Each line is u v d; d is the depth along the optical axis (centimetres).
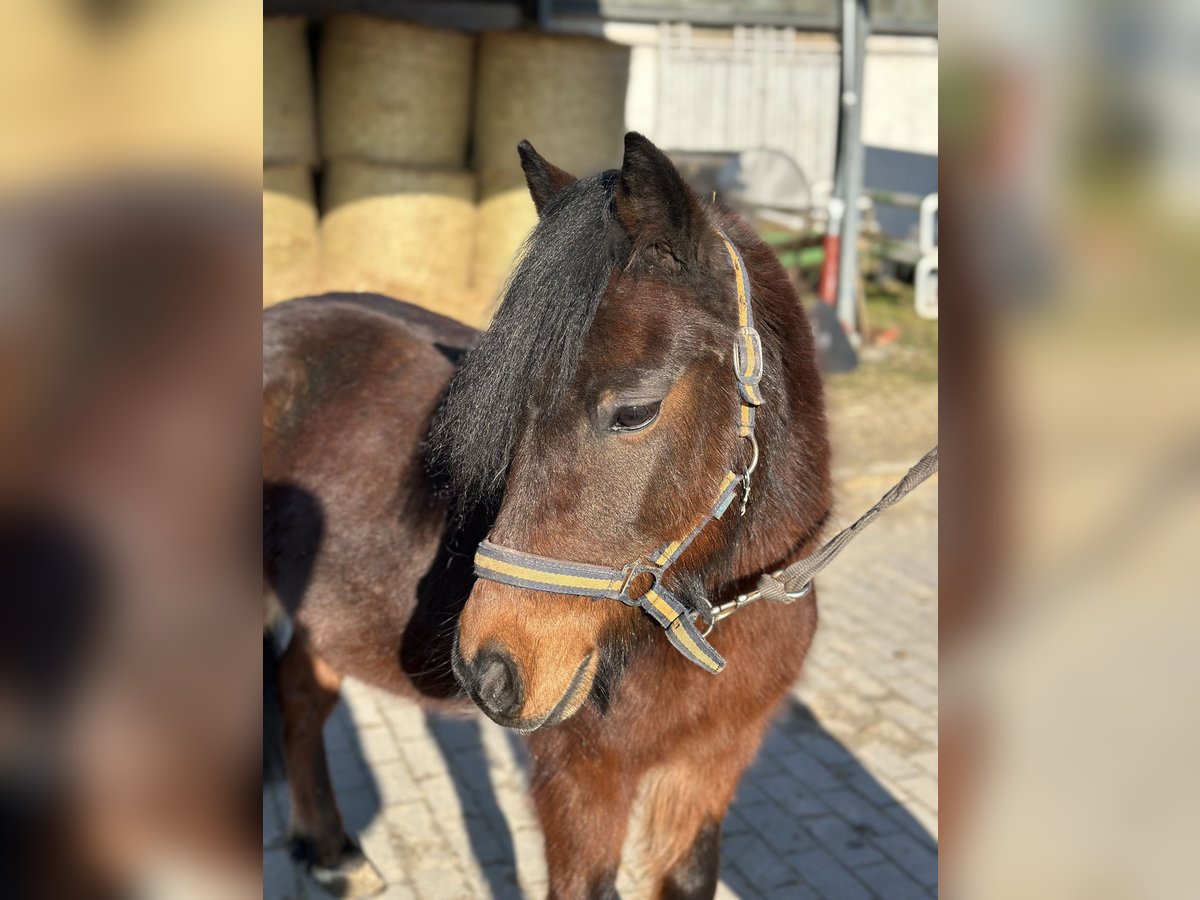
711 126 1148
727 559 177
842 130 787
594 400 148
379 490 241
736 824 316
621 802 203
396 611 234
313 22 721
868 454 607
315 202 729
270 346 265
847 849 305
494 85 713
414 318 285
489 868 296
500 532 154
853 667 411
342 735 362
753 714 203
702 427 158
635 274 155
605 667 172
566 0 1063
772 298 183
